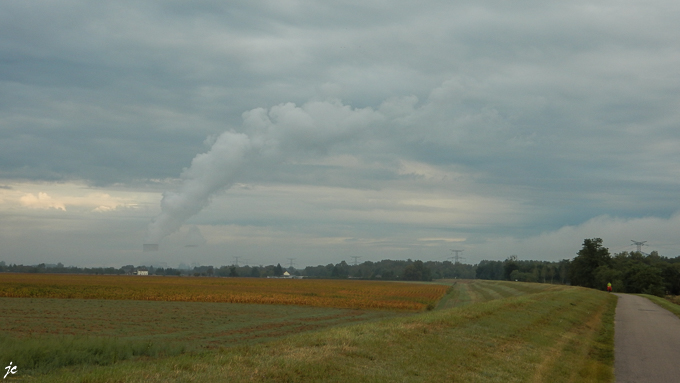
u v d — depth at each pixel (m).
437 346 13.71
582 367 14.45
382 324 16.36
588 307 35.34
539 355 15.23
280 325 33.50
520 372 12.66
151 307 46.34
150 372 8.58
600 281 116.56
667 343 19.73
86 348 16.64
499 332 17.70
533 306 27.83
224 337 26.61
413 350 12.73
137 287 81.75
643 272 107.44
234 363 9.57
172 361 9.73
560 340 18.97
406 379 10.20
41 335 24.83
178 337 26.09
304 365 9.77
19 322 30.95
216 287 91.12
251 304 53.97
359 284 139.25
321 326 33.22
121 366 9.36
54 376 9.05
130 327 30.25
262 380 8.65
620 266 128.25
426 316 19.23
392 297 70.31
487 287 126.81
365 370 10.28
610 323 27.03
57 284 86.88
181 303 52.69
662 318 30.92
